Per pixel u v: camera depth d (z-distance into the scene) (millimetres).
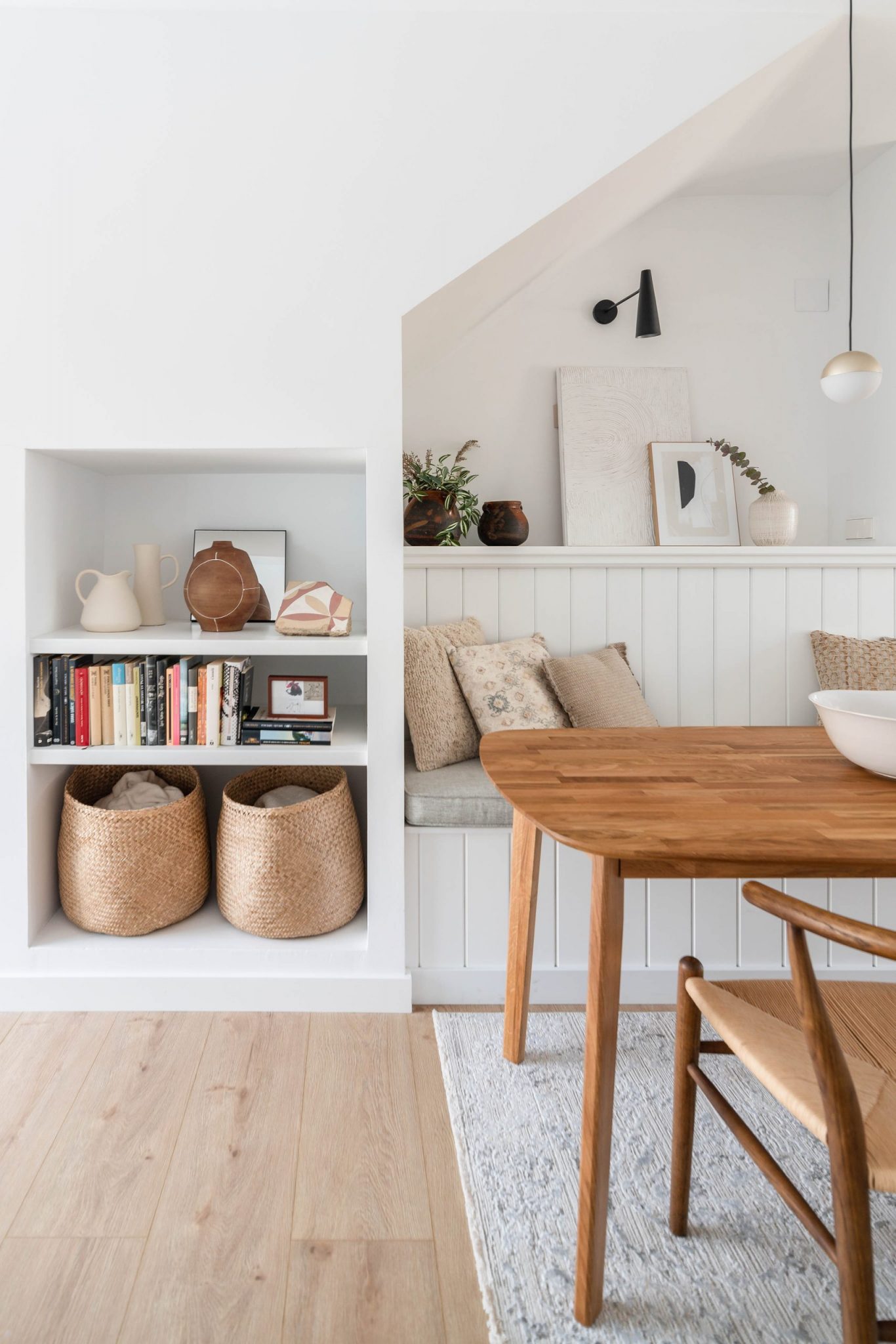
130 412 2113
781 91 2498
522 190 2113
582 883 2250
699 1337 1264
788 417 3471
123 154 2076
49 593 2293
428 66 2090
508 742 1836
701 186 3334
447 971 2250
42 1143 1677
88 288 2092
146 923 2236
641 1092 1866
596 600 2775
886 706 1681
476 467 3398
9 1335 1252
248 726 2242
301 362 2115
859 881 2250
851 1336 968
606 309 3350
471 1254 1425
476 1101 1827
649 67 2115
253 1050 2021
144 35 2062
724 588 2766
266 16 2066
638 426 3357
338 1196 1549
